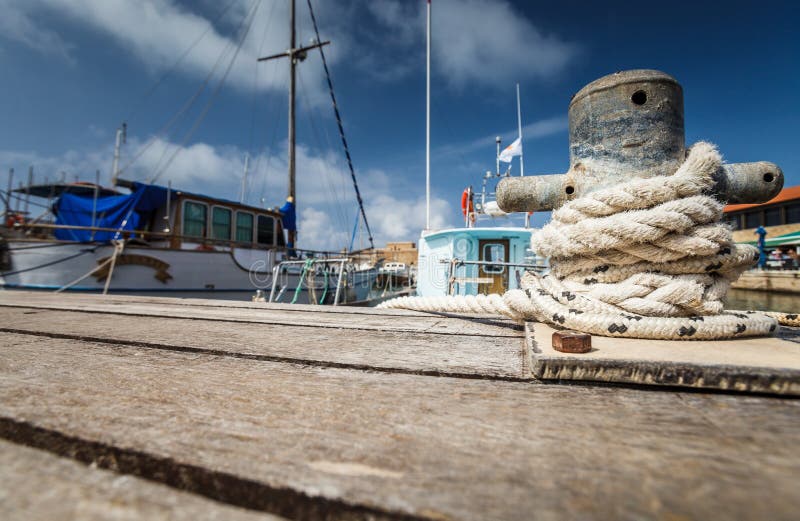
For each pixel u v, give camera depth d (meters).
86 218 9.19
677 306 1.52
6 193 8.20
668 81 1.74
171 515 0.51
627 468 0.60
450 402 0.90
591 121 1.83
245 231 11.25
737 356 1.10
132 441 0.67
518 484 0.56
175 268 8.82
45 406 0.84
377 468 0.60
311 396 0.94
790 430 0.73
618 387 1.01
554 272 1.89
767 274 19.44
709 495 0.53
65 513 0.50
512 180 2.00
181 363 1.26
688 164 1.61
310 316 2.52
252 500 0.55
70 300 3.70
